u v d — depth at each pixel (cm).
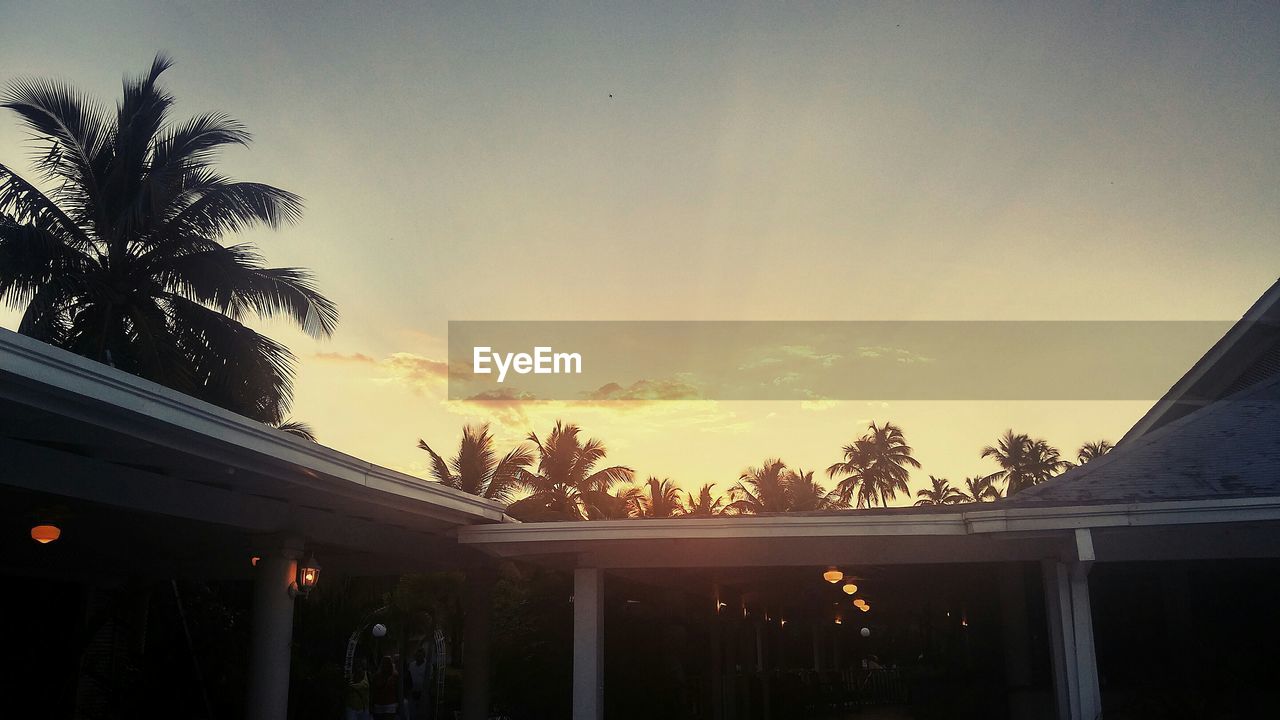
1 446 786
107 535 1193
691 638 1962
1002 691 1691
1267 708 1337
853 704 2522
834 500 7456
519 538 1210
